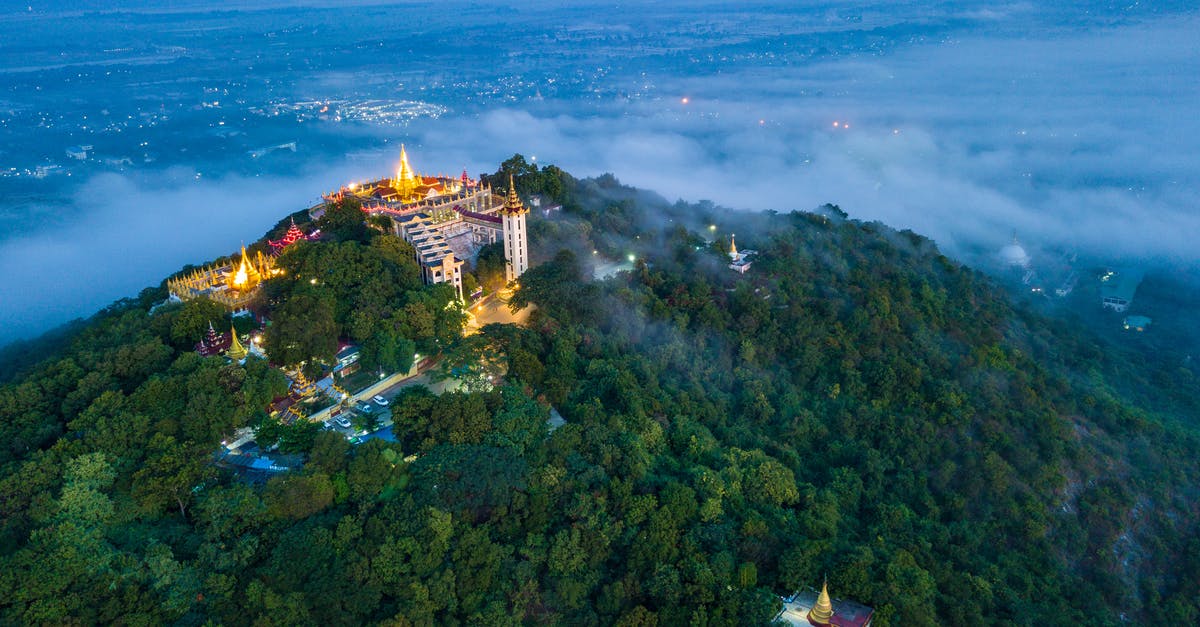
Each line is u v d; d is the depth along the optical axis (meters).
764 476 194.00
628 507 175.12
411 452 179.75
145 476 153.00
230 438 177.50
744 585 164.38
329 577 145.88
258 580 140.00
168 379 176.50
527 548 164.38
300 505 154.12
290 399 195.25
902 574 176.00
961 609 179.62
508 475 169.75
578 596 161.62
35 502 145.00
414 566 152.00
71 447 157.00
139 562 139.62
